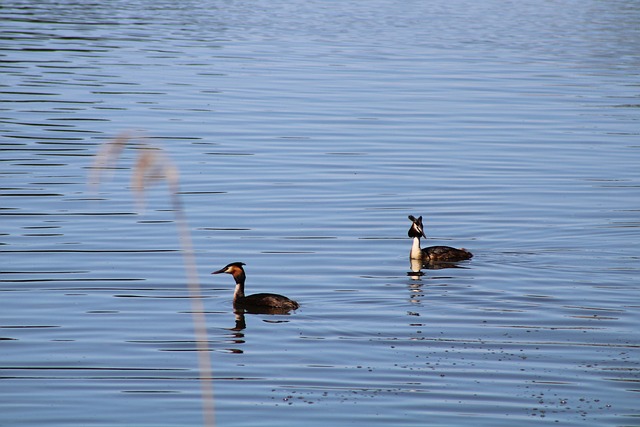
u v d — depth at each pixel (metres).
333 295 20.69
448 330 18.69
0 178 29.03
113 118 37.28
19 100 39.91
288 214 26.58
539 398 15.78
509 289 21.06
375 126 37.66
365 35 65.75
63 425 14.84
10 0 76.94
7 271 21.72
